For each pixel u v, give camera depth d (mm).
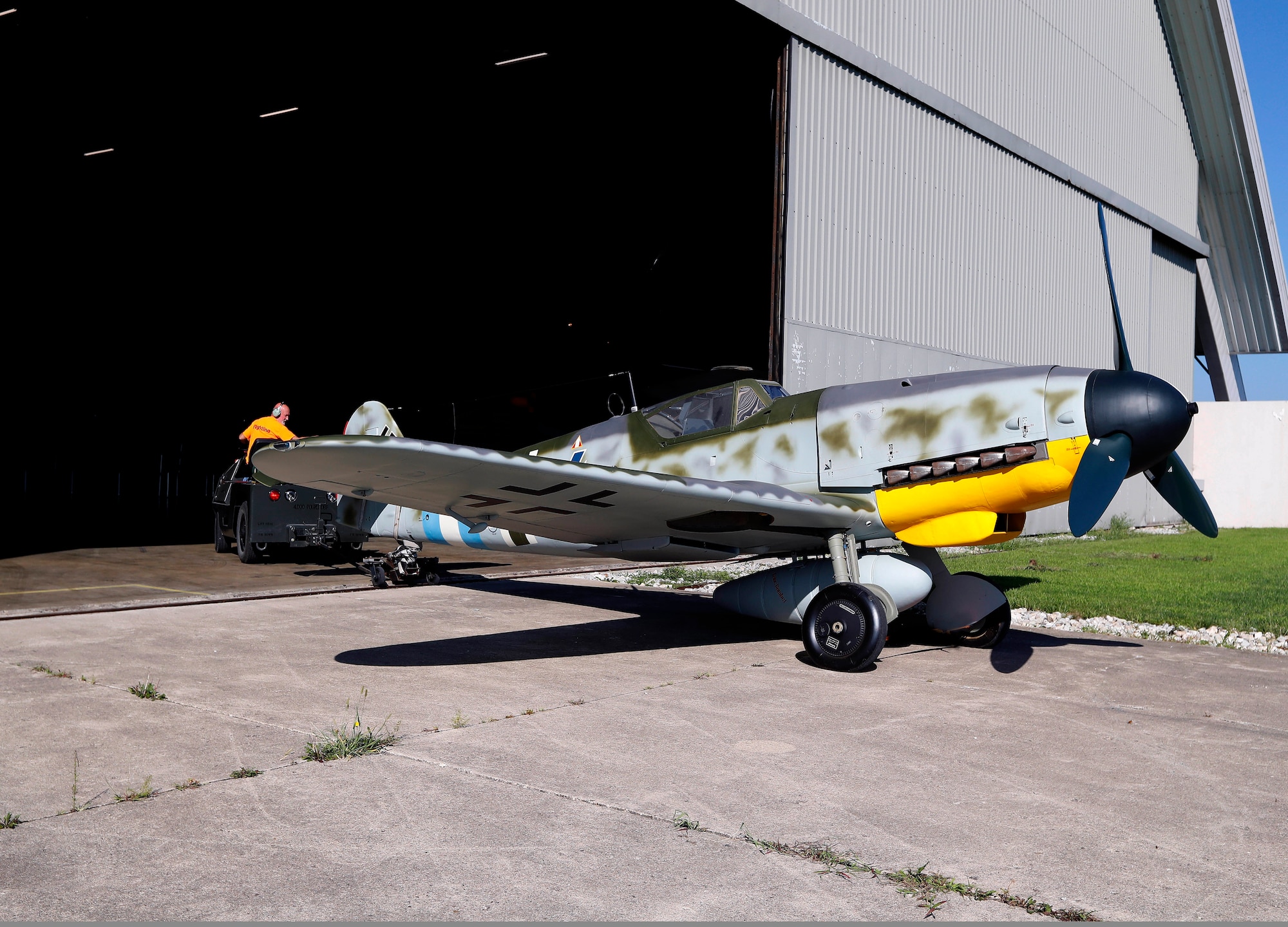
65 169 19609
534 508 6117
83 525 17984
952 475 6191
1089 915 2631
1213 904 2715
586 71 14664
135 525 18438
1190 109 24359
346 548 11648
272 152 18750
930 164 14953
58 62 13961
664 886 2764
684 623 7742
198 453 31781
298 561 12023
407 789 3537
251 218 23234
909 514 6379
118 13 12344
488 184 20766
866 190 13617
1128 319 21672
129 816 3230
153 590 8844
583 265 25312
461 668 5797
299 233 24406
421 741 4172
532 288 27750
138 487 30438
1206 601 9297
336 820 3223
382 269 27234
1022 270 17453
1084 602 9078
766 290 23609
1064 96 18938
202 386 31703
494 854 2967
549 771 3781
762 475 6902
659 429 7602
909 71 14562
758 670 5902
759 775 3787
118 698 4816
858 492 6527
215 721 4414
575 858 2947
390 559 9656
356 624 7348
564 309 28688
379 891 2705
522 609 8398
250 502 11188
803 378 12562
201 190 21281
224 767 3754
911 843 3117
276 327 31938
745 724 4566
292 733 4250
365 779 3641
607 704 4930
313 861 2900
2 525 17547
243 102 16000
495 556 13508
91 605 7809
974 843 3133
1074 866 2963
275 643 6441
